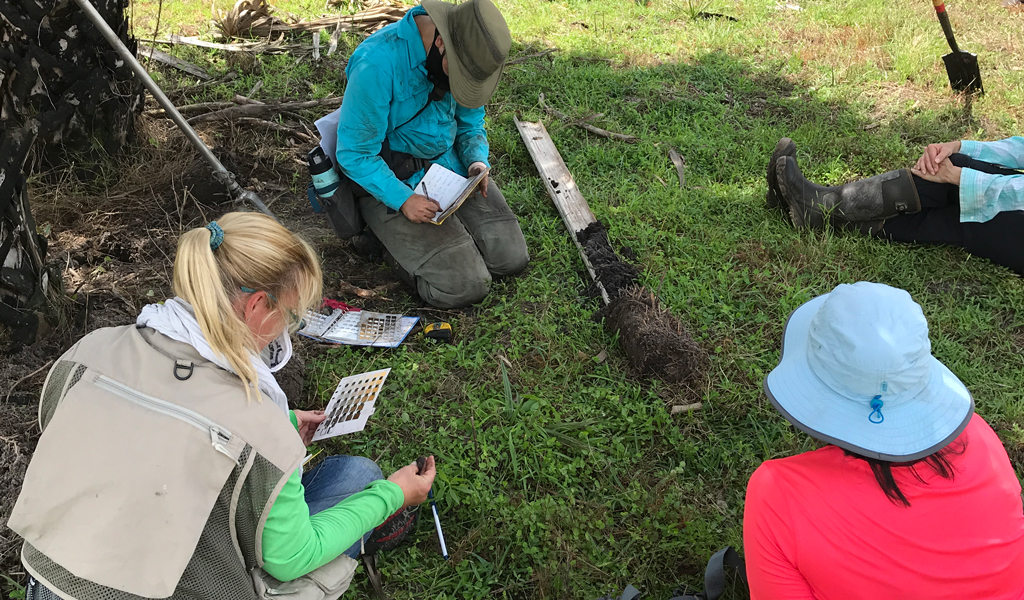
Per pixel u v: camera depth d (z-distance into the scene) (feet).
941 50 19.61
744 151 15.69
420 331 11.17
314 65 18.88
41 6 11.85
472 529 8.20
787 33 21.76
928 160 12.12
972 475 5.15
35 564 4.81
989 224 12.09
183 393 4.83
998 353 10.96
